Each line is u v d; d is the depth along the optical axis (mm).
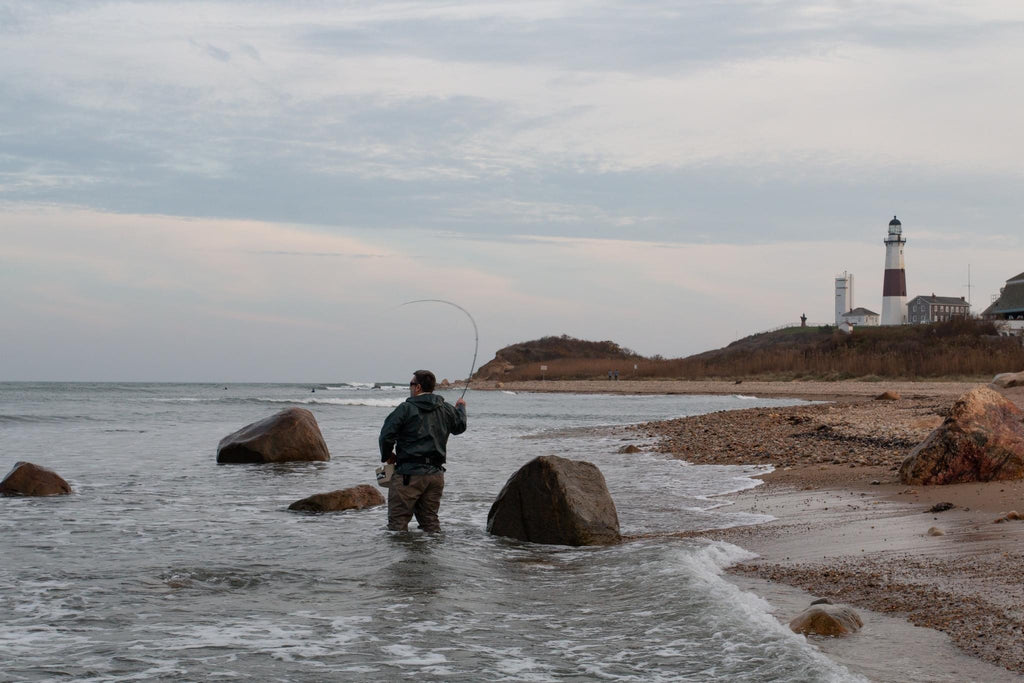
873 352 77562
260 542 9453
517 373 113875
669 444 23469
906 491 12531
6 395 72625
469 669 5156
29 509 12016
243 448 18750
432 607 6668
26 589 7238
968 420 13062
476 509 12242
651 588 7129
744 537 9820
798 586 7160
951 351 68875
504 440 26203
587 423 35844
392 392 105812
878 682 4645
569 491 9648
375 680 4961
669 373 95188
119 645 5660
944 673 4785
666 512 12109
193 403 57531
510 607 6676
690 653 5344
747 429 26219
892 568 7473
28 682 4914
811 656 5059
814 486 14094
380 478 10078
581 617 6344
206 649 5570
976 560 7531
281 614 6461
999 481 12586
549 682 4898
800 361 82500
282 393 94000
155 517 11367
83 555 8719
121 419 37438
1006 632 5465
